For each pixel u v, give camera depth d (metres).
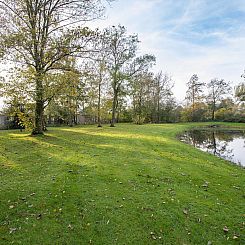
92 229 4.44
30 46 14.85
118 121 52.41
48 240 4.05
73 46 15.77
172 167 9.28
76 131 24.92
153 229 4.53
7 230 4.30
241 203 5.94
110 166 8.94
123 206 5.39
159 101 54.91
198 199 6.04
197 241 4.22
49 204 5.38
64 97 17.77
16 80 14.77
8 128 29.53
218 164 10.66
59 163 9.26
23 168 8.45
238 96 49.66
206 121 59.34
